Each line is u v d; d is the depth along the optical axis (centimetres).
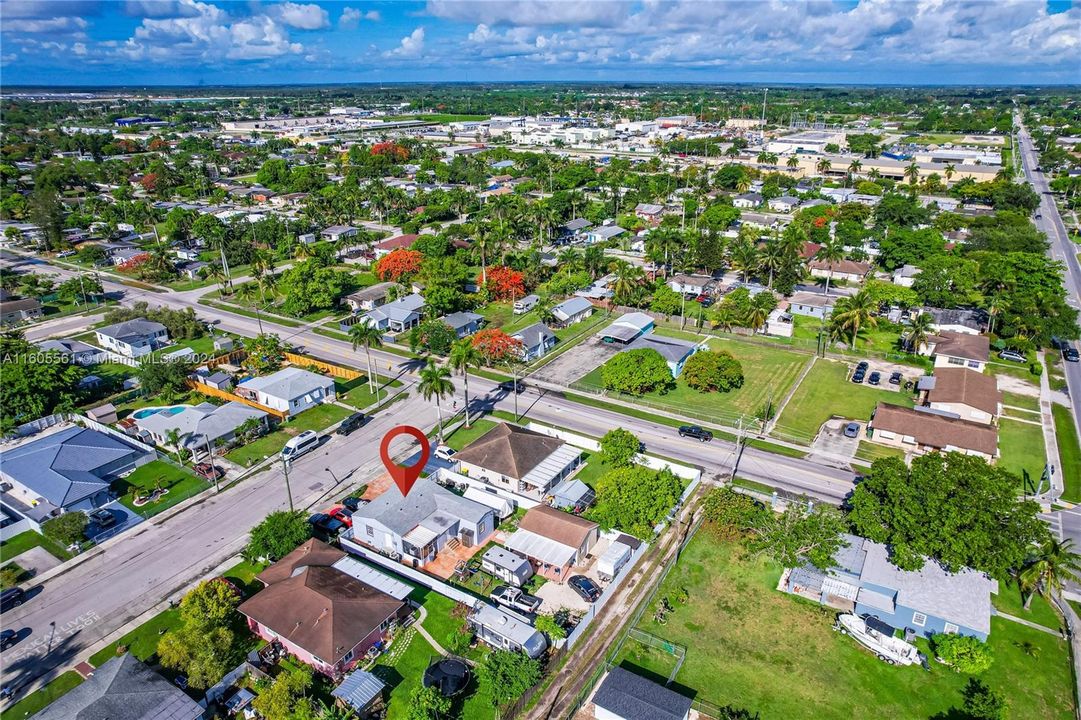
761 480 7781
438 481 7894
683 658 5344
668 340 11625
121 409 9500
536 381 10469
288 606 5434
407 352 11562
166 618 5766
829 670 5241
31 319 13038
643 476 6931
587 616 5647
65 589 6103
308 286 13225
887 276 15388
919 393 9875
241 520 7094
